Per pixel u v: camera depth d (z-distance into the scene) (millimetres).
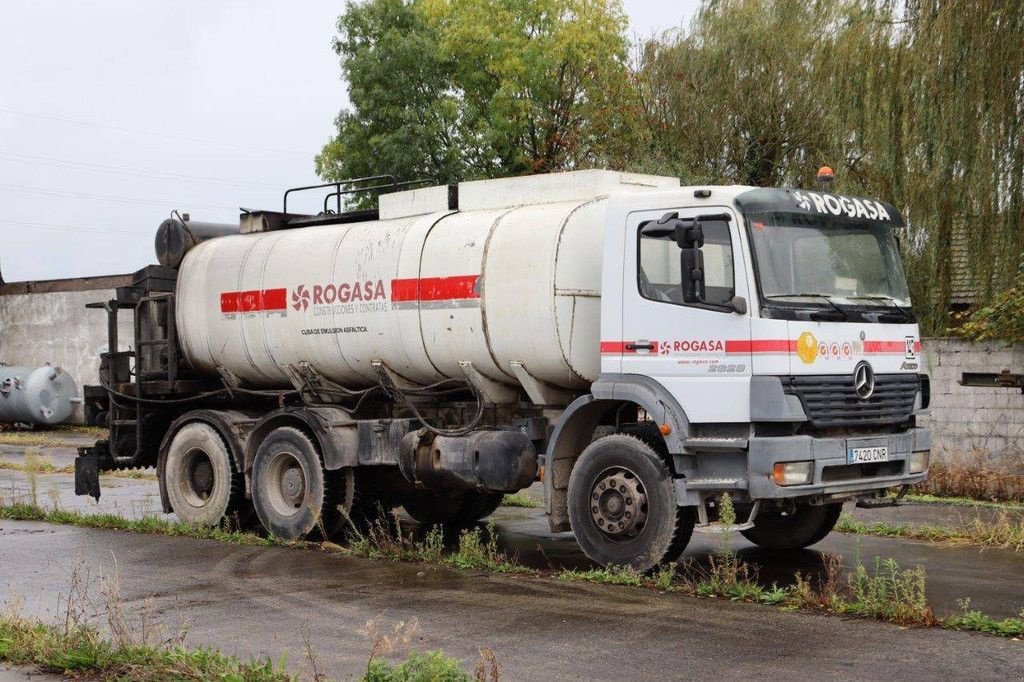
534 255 10703
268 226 14055
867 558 10812
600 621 7996
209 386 14328
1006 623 7520
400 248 11930
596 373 10570
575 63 38125
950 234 17734
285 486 12531
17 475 20500
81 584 9672
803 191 9945
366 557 11172
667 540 9594
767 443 9141
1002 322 16281
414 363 11867
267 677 6348
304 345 12805
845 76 18750
